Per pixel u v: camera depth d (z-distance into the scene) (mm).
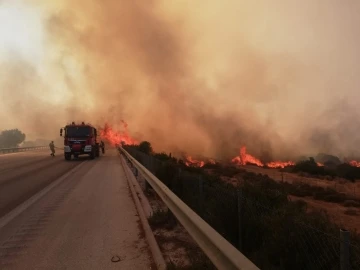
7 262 4715
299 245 3850
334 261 3467
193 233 4059
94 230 6414
